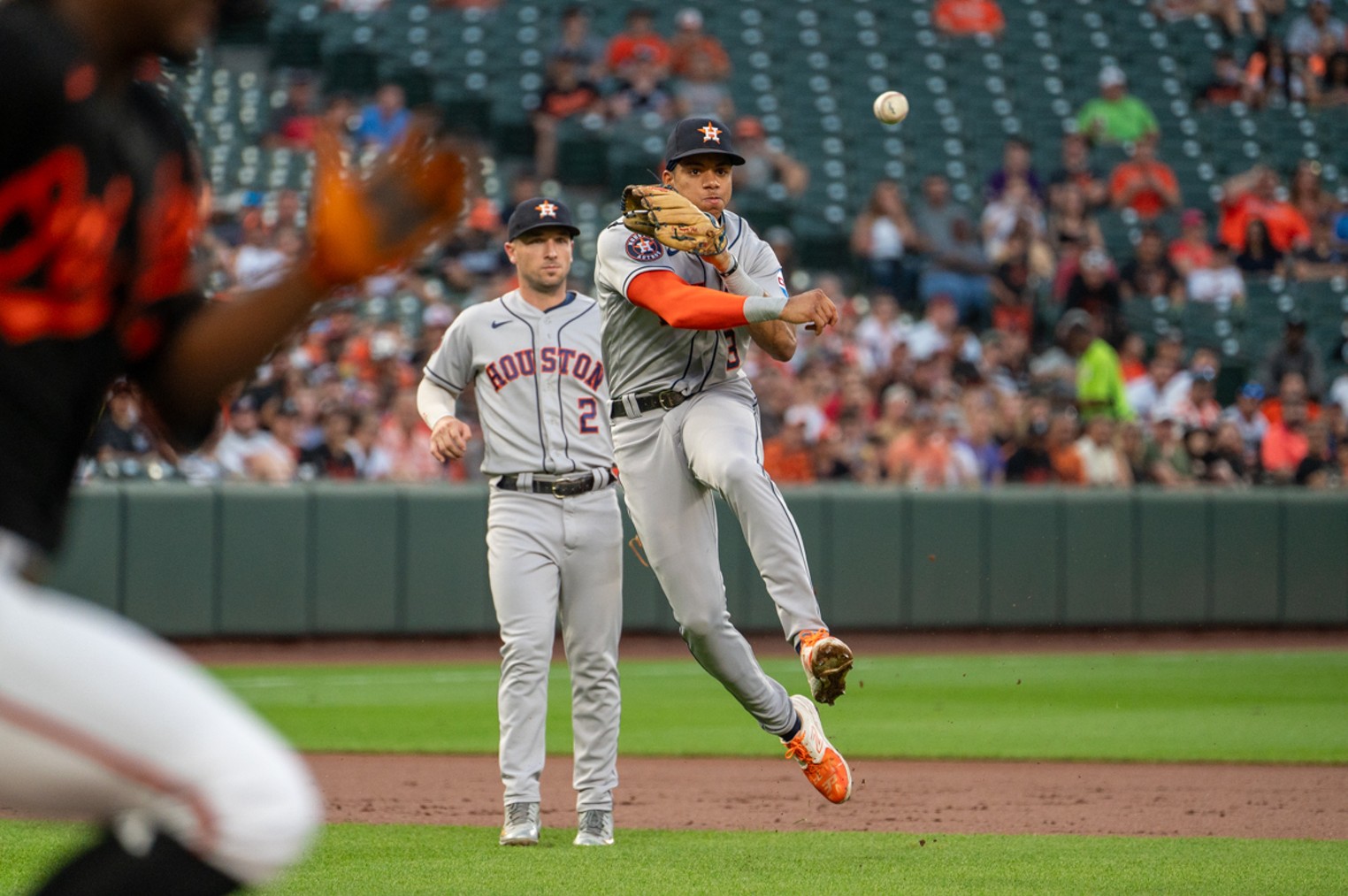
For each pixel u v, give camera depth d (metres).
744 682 17.08
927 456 48.16
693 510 17.02
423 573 43.84
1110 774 23.62
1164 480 49.72
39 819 18.08
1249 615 48.50
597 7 74.00
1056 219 60.03
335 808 20.09
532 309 18.17
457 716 30.84
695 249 15.77
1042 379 52.69
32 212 6.20
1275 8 76.25
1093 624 47.66
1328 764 24.70
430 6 73.44
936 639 46.97
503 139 67.94
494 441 17.77
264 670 39.28
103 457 43.50
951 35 74.50
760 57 72.50
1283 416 51.66
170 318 7.02
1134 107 68.56
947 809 20.22
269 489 42.69
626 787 22.25
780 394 49.00
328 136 6.71
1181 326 58.28
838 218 63.84
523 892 14.06
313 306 6.82
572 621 17.55
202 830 6.20
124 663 6.13
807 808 20.39
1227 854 16.62
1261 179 61.00
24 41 6.04
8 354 6.31
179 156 7.04
